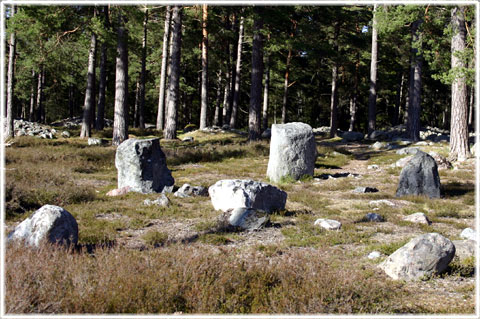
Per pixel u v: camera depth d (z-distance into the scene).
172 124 29.53
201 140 30.38
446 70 21.92
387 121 60.41
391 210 11.13
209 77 47.56
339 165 21.75
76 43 28.23
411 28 29.34
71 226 6.91
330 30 37.22
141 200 12.02
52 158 19.22
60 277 5.00
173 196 12.95
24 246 6.02
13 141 23.95
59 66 30.08
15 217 9.14
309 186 15.30
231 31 39.88
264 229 9.01
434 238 6.23
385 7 23.03
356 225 9.47
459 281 6.01
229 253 7.07
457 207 11.85
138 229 8.85
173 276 5.17
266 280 5.43
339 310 4.70
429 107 59.19
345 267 6.44
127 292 4.68
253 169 19.36
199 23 38.09
